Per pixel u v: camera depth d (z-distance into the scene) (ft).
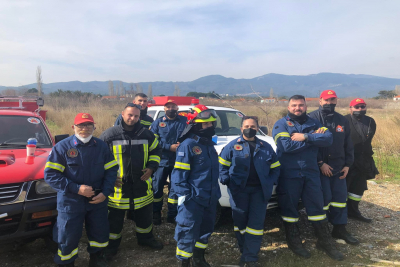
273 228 14.24
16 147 12.77
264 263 10.93
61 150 9.39
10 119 14.07
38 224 10.02
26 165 10.63
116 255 11.67
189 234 9.70
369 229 13.88
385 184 20.71
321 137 10.93
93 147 9.71
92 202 9.53
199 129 10.22
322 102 12.66
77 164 9.41
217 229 14.21
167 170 14.66
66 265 9.62
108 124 42.63
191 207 9.70
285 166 11.58
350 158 12.66
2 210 9.32
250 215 10.85
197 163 9.90
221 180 11.15
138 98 16.53
